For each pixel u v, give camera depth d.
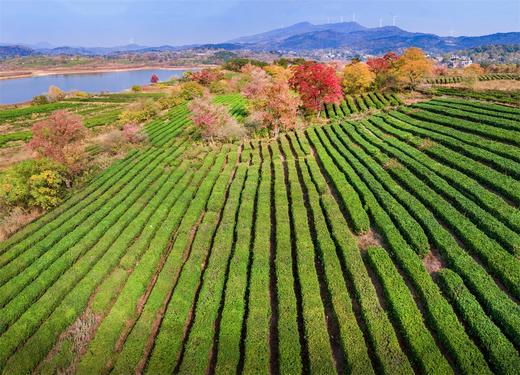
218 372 19.12
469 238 26.28
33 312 24.62
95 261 30.31
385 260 25.75
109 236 33.06
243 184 43.44
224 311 23.11
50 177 41.41
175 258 29.47
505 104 58.44
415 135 47.72
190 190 41.97
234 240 32.50
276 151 52.16
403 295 22.42
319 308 22.56
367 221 30.73
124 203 39.53
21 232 36.16
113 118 88.88
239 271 26.77
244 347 21.67
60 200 42.53
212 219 35.22
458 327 19.75
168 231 33.47
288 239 29.98
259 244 29.67
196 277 27.16
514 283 21.89
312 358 19.36
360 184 37.12
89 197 42.84
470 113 51.44
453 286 22.53
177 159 53.47
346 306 22.41
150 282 28.30
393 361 18.53
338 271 25.48
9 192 39.38
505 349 18.22
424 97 74.12
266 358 19.70
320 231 30.30
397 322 21.25
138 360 20.91
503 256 24.03
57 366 20.95
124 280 27.98
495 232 26.38
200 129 64.19
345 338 20.20
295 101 62.28
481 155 37.19
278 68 127.81
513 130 42.97
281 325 21.59
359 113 68.31
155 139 65.62
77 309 24.95
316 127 62.47
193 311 24.77
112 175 49.94
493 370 18.12
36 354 21.47
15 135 73.31
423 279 23.48
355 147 47.72
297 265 26.98
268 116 61.19
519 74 102.81
